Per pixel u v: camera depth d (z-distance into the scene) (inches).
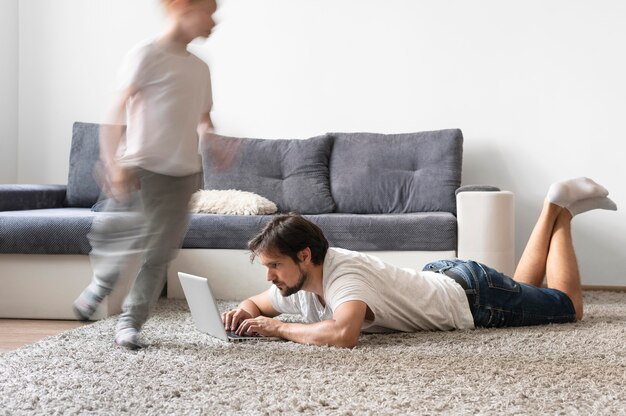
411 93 197.5
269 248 102.0
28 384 85.7
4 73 205.6
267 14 202.5
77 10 208.7
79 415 73.5
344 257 106.7
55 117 209.8
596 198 130.8
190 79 106.0
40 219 144.1
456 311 116.0
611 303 158.2
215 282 163.0
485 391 80.2
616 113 190.1
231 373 89.0
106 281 105.6
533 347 104.0
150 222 104.5
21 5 210.1
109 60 207.5
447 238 157.4
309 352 99.3
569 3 191.2
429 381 84.5
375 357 96.1
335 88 200.4
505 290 119.2
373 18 198.5
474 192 157.9
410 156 185.3
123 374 89.4
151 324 125.7
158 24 205.5
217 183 186.5
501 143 194.2
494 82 194.2
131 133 104.4
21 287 146.7
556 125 192.1
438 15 196.1
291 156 188.2
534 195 193.2
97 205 161.0
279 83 202.4
